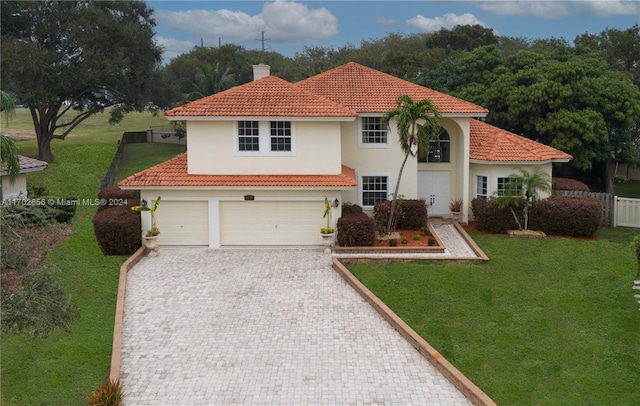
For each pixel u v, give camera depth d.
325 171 24.39
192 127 23.98
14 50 38.78
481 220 26.02
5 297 11.44
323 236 23.25
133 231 22.91
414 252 22.91
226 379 13.84
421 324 16.64
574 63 34.97
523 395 13.25
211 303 18.22
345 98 27.16
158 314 17.39
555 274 20.34
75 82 42.56
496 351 15.18
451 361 14.69
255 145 24.30
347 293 19.03
